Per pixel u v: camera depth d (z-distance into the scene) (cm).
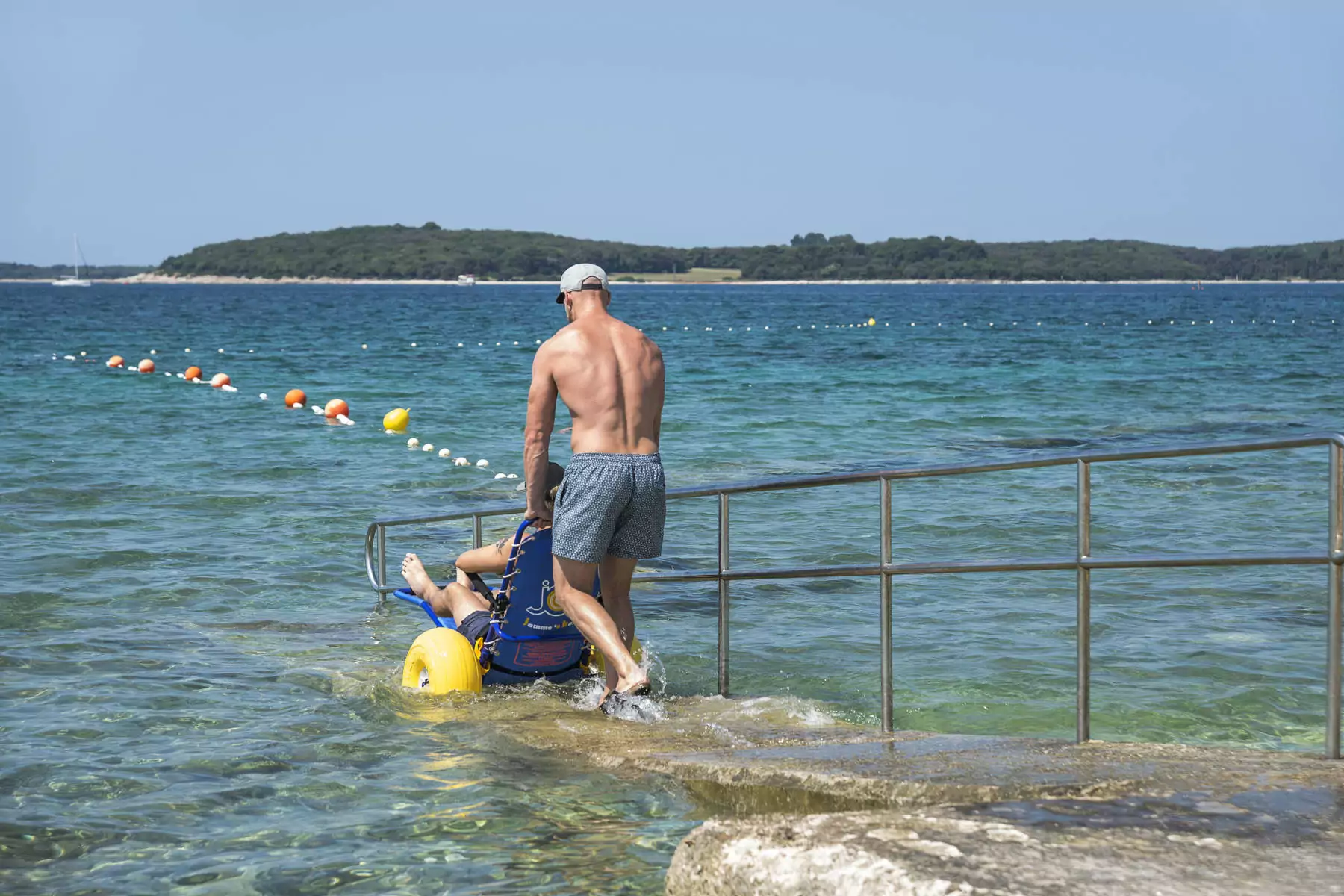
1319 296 14838
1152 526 1095
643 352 569
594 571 571
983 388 2709
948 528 1097
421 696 607
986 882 291
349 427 1978
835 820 341
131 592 862
